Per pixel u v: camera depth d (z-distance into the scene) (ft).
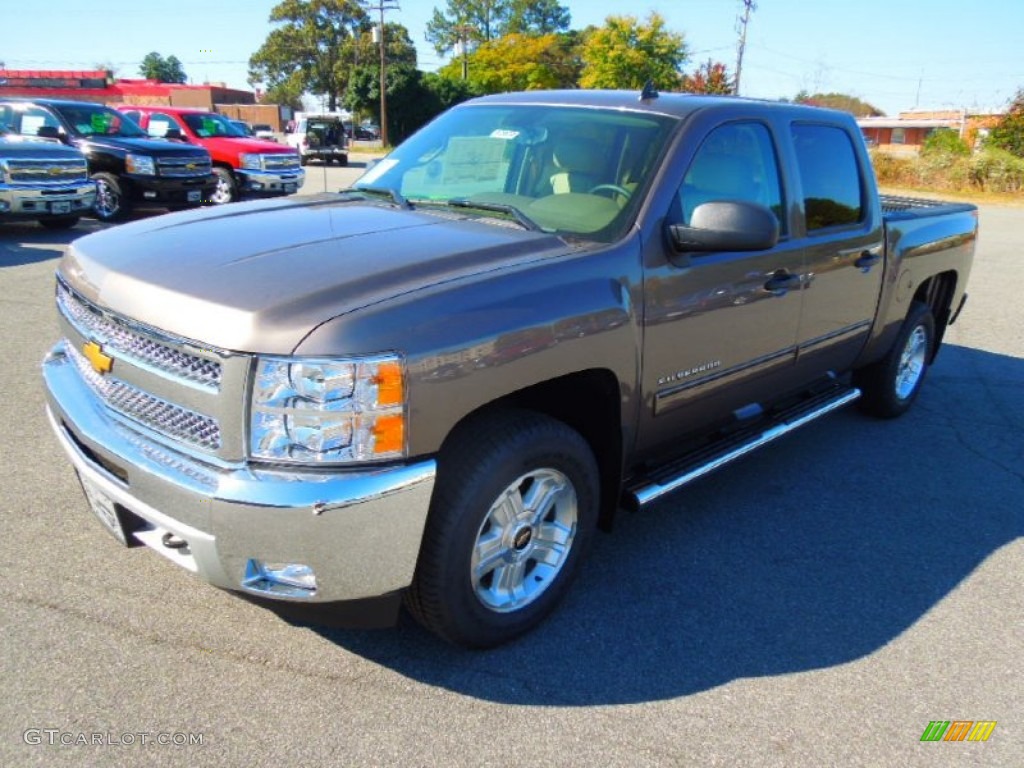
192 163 46.47
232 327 7.55
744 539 12.82
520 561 9.63
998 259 43.80
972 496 14.83
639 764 8.15
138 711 8.44
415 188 12.31
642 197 10.44
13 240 37.11
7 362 18.85
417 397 7.79
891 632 10.62
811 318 13.51
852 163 14.56
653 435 11.13
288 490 7.48
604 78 161.99
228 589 8.07
